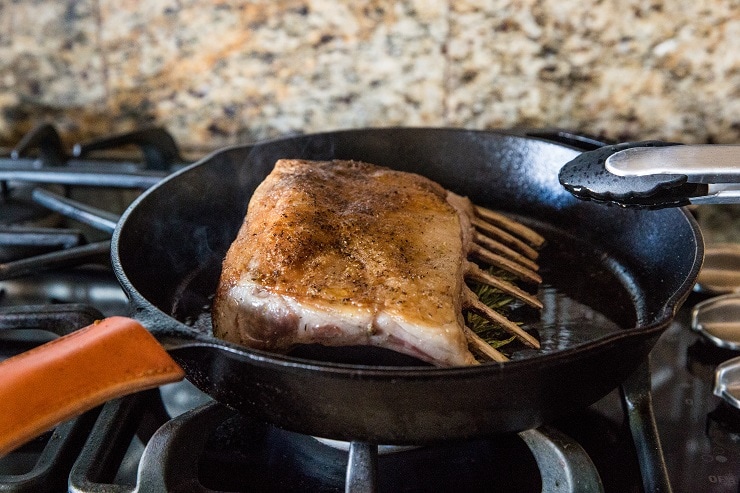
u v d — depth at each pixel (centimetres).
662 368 51
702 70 66
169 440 42
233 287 47
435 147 64
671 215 54
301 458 45
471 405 39
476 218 59
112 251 46
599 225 60
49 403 36
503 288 52
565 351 38
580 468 41
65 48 74
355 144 64
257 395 40
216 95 74
